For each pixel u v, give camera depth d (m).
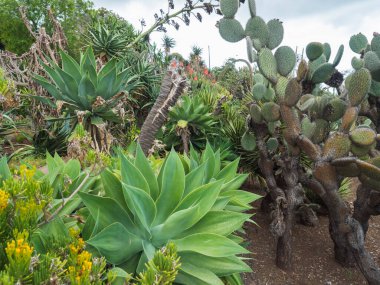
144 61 8.02
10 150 5.32
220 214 2.08
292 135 2.84
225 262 1.90
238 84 7.95
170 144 5.12
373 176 2.49
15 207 1.35
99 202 1.83
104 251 1.61
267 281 3.06
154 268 1.25
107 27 9.77
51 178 2.03
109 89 4.16
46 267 1.16
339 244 3.28
